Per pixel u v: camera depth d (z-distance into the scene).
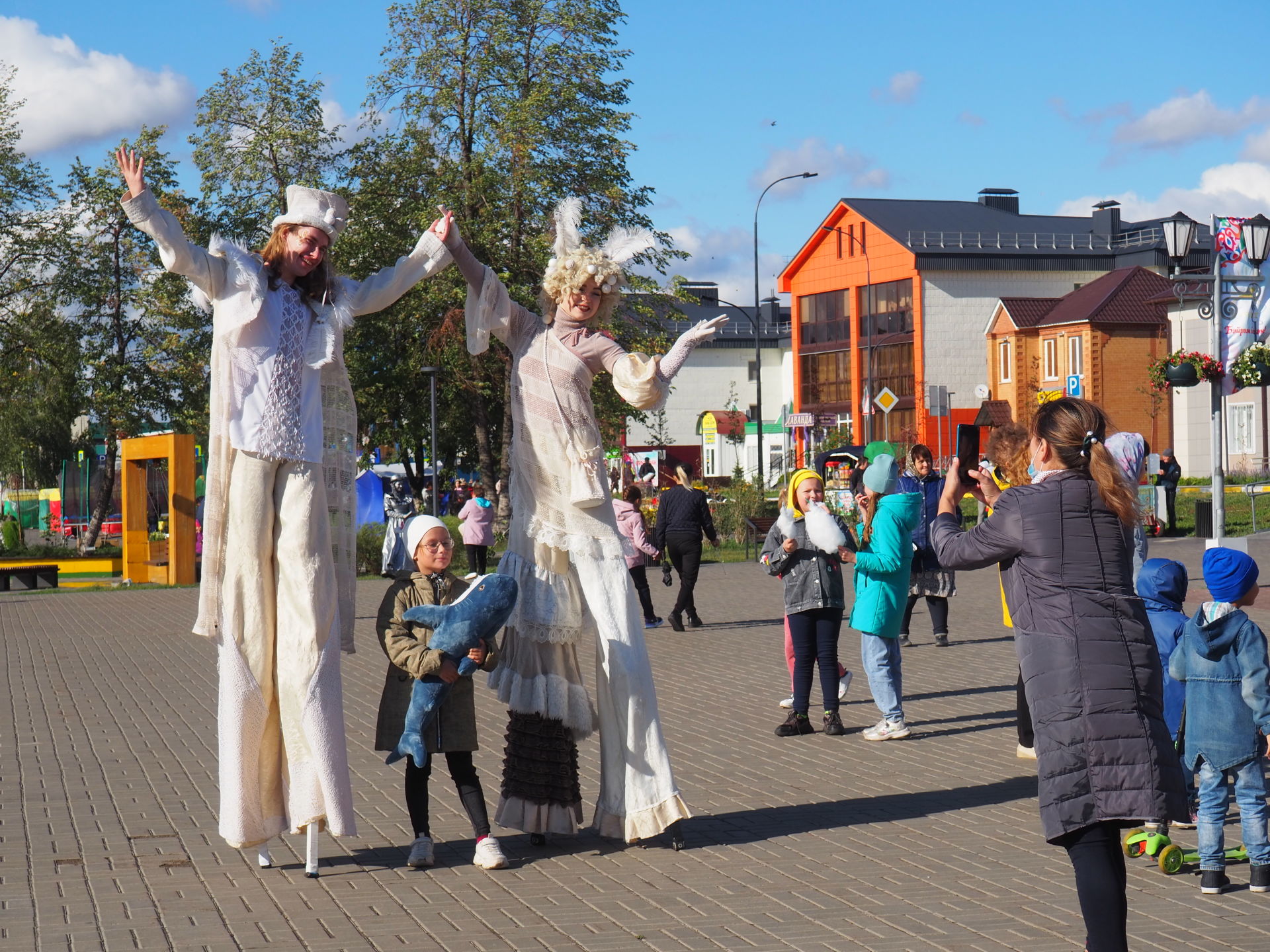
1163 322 60.56
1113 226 71.25
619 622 6.30
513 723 6.41
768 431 78.25
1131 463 7.46
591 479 6.30
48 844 6.52
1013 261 68.94
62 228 40.44
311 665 5.81
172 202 38.88
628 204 39.22
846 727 9.80
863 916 5.25
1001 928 5.07
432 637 5.88
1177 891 5.58
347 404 6.14
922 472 14.30
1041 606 4.34
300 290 6.05
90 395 41.06
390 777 8.18
